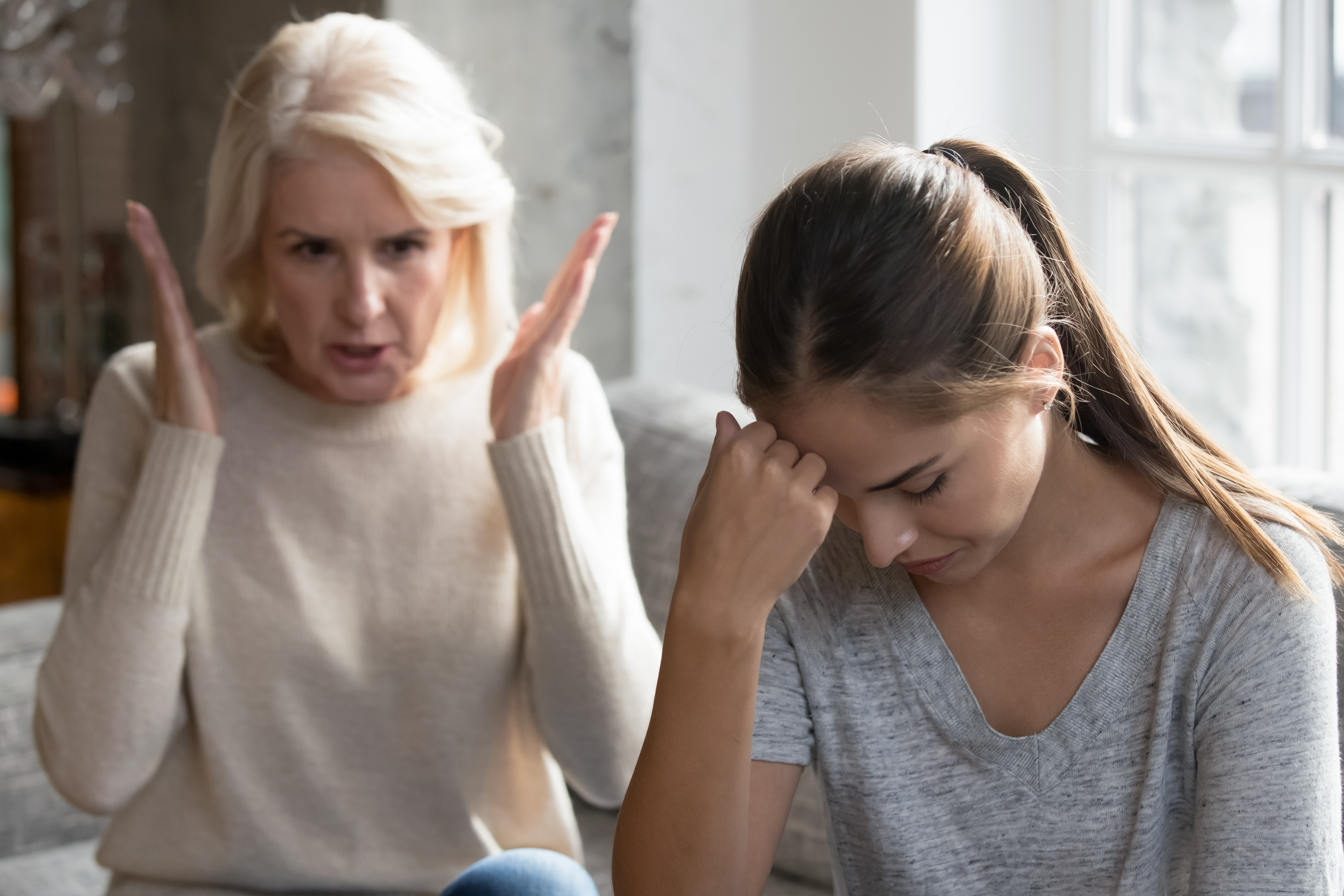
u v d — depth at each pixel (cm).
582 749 134
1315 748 87
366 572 137
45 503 340
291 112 124
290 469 137
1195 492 95
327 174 123
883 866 100
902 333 81
